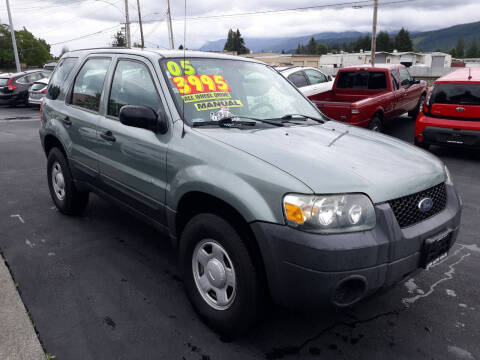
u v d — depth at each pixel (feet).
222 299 8.56
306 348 8.45
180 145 9.14
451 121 24.02
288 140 9.01
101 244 13.16
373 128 28.04
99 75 12.64
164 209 9.67
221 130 9.30
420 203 8.09
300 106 12.19
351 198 7.20
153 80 10.35
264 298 7.93
